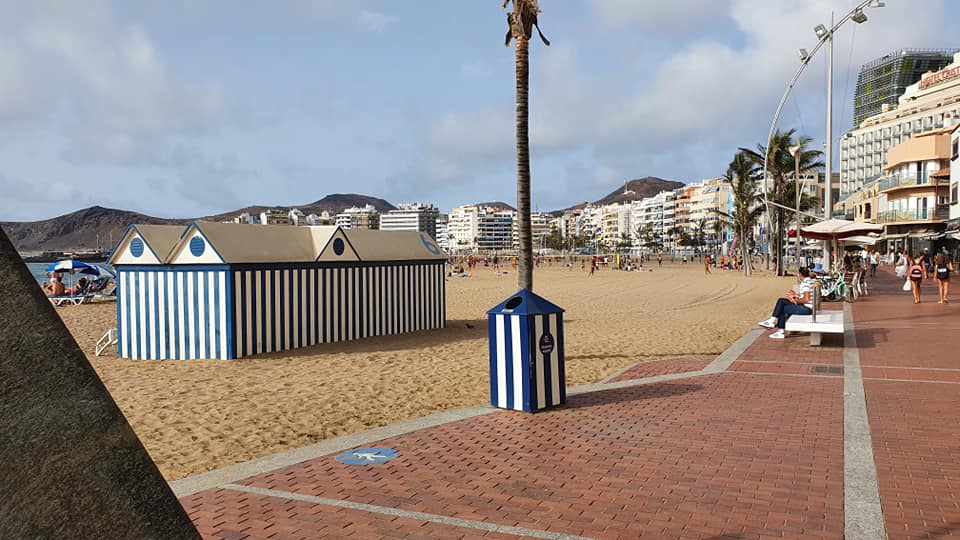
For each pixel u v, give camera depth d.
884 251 77.44
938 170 66.31
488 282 50.78
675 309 24.91
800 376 10.02
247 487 5.48
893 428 6.95
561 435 6.97
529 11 12.07
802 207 58.09
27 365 1.92
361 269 17.27
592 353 13.59
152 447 7.26
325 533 4.50
